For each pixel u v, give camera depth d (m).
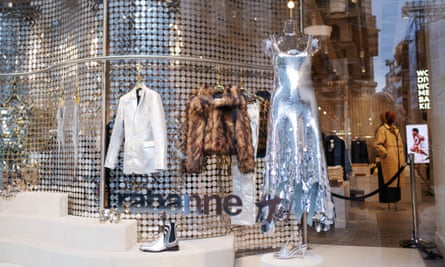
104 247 3.08
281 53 3.00
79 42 3.90
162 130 3.36
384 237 4.44
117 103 3.61
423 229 4.25
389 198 4.61
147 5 3.68
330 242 4.36
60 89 4.11
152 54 3.65
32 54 4.43
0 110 4.41
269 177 2.94
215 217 3.67
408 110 4.59
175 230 3.12
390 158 4.68
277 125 2.94
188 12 3.75
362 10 4.73
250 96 3.76
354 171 4.89
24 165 4.24
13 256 3.43
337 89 5.25
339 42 5.12
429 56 4.25
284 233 3.99
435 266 3.67
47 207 3.76
